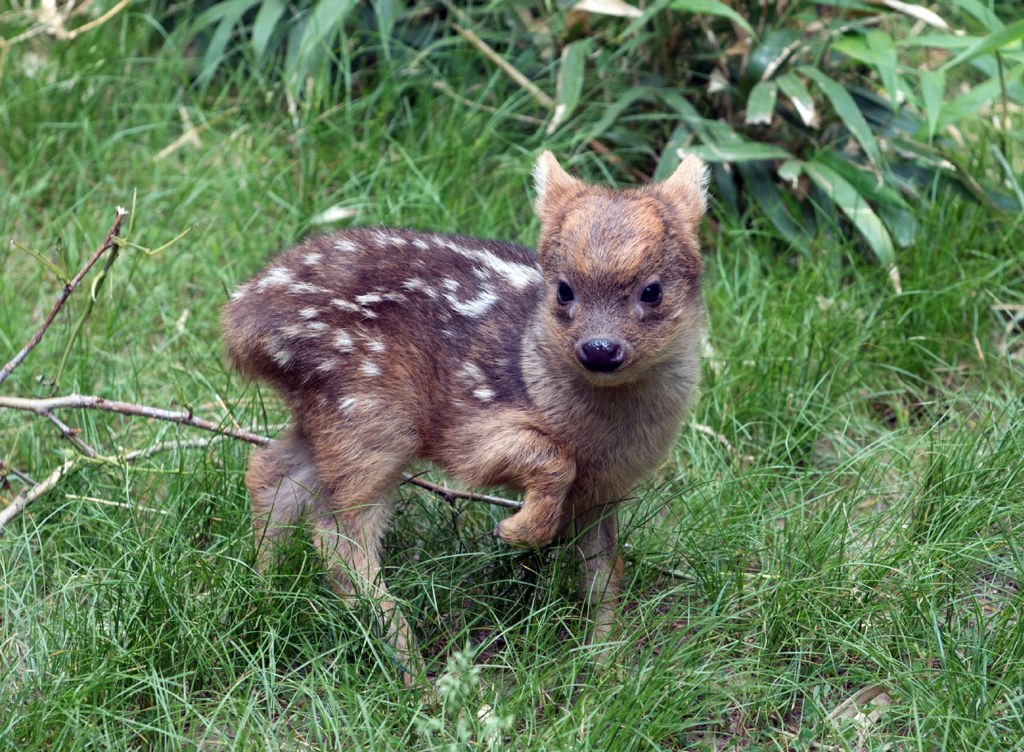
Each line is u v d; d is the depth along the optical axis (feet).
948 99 39.96
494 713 21.04
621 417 23.30
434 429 24.17
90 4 40.63
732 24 37.11
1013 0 41.37
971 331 32.78
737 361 30.91
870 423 30.83
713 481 27.63
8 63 38.60
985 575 25.71
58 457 28.02
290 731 21.72
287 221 35.76
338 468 24.08
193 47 41.37
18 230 35.60
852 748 21.56
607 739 20.45
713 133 35.73
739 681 22.80
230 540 24.88
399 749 20.63
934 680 21.88
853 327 32.07
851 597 23.90
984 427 28.17
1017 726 21.24
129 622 22.71
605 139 37.78
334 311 23.91
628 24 38.09
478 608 24.97
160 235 35.14
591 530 25.05
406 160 35.73
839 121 36.70
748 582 24.80
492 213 35.19
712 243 35.78
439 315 24.21
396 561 25.94
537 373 23.35
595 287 22.02
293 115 37.73
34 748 20.44
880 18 38.34
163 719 21.81
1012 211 35.14
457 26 38.70
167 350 32.50
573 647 23.88
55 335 31.53
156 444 27.45
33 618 23.29
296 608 23.73
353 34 40.37
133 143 38.47
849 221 35.70
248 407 28.53
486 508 27.09
